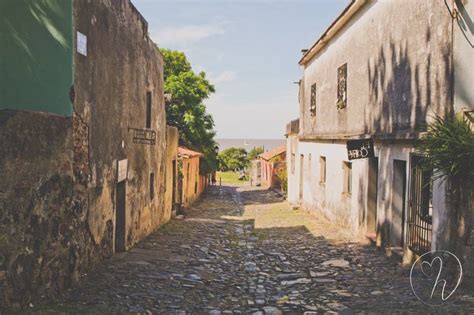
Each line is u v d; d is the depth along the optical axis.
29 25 6.31
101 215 9.22
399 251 10.34
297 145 24.19
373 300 7.37
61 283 7.18
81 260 8.06
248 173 64.94
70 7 7.23
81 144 7.96
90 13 8.22
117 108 10.22
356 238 13.25
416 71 9.49
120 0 10.24
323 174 18.30
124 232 11.09
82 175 8.05
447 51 8.21
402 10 10.22
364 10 12.85
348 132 14.41
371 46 12.26
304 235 14.66
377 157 11.85
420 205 9.31
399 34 10.38
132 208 11.86
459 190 7.67
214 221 18.88
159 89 15.60
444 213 8.06
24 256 6.08
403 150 9.98
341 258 10.80
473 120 7.59
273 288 8.55
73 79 7.41
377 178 12.30
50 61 6.79
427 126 8.03
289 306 7.36
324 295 7.91
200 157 31.80
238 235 15.48
